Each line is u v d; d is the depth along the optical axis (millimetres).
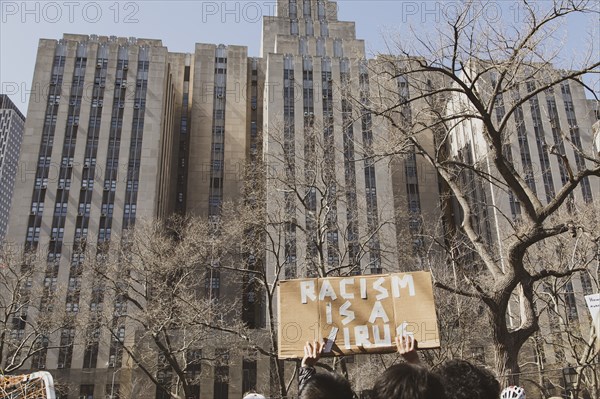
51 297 42312
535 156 67812
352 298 6570
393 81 14883
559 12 11336
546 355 38844
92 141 78438
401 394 3375
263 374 55906
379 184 72625
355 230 30484
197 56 95188
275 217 26844
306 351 5066
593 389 24281
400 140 14305
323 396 3680
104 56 83812
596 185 66250
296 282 6703
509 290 11750
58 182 75750
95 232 73125
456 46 12328
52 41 83625
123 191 75875
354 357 35562
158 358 43031
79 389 60562
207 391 60812
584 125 68938
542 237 11680
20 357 57500
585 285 39188
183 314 26047
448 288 12414
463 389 3727
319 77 81812
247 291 71375
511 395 4812
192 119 90812
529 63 12109
